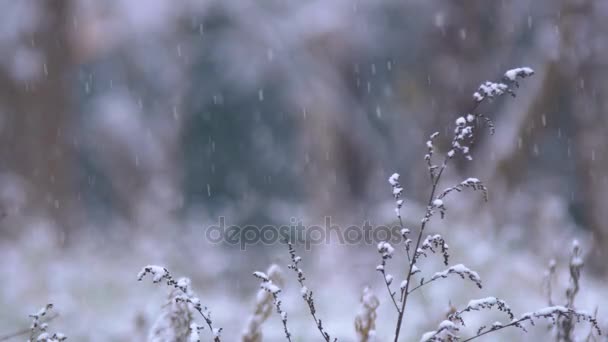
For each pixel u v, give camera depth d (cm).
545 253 1334
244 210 1802
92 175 3359
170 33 3164
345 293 1151
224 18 3194
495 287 1021
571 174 2784
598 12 2288
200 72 3391
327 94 2856
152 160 3450
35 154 2330
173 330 578
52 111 2392
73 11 2481
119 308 1097
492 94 526
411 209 1131
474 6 2555
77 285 1214
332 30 2906
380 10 2892
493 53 2550
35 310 1073
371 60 2889
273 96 3366
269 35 3011
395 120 2789
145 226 1853
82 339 954
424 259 1089
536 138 2228
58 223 2161
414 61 2736
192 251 1622
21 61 2375
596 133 2281
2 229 1673
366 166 2772
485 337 882
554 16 2397
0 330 978
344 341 879
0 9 2416
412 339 855
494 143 2178
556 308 537
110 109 3569
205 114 3462
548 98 2272
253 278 1430
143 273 545
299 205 2411
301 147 2903
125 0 2859
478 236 1272
